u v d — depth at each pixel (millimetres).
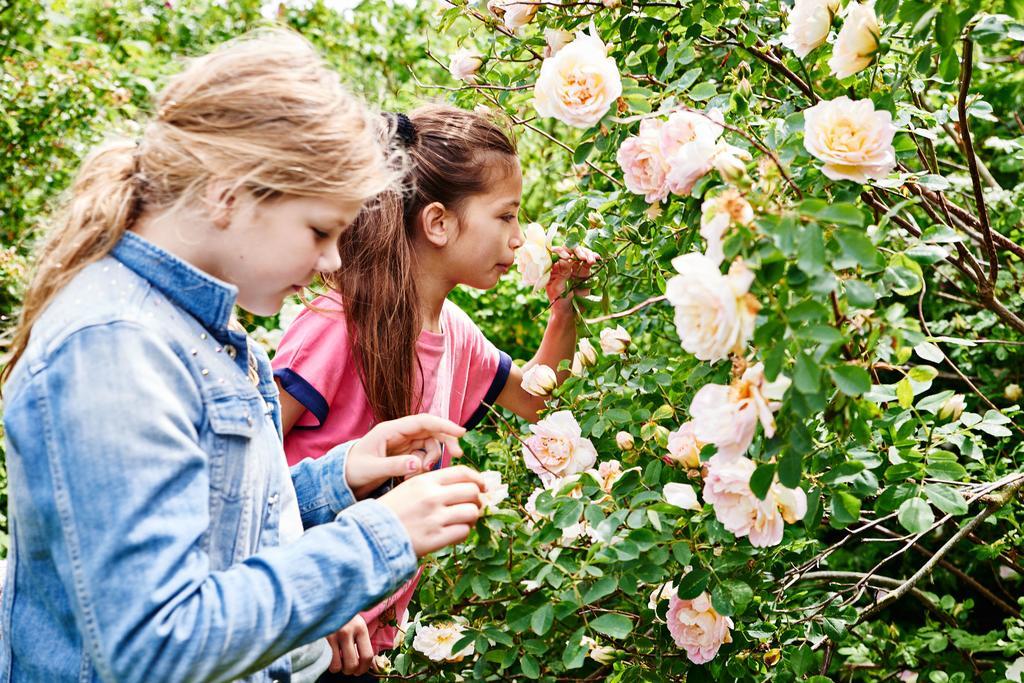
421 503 1089
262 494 1139
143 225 1066
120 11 4664
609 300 1821
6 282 2885
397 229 1667
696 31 1712
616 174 2246
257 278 1068
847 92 1752
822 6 1424
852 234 1124
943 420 1516
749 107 1581
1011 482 1651
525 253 1714
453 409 1888
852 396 1162
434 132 1749
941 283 2660
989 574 2670
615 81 1449
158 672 896
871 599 2311
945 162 2369
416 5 4750
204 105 1028
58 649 1016
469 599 1515
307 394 1609
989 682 1990
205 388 1047
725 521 1243
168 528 921
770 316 1109
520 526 1421
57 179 3521
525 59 2062
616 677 1539
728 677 1511
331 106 1052
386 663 1595
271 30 1181
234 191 1016
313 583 988
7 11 3766
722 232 1141
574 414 1681
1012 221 2154
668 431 1561
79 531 909
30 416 943
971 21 1416
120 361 954
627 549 1331
